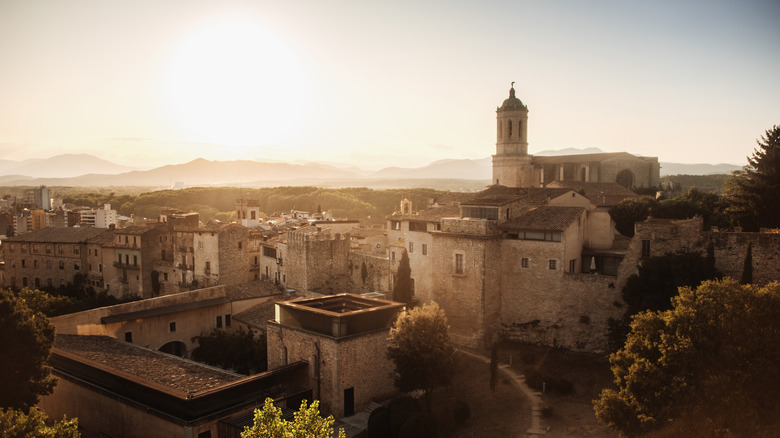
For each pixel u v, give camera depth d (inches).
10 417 1285.7
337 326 1969.7
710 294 1439.5
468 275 2593.5
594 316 2359.7
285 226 4581.7
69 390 2144.4
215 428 1747.0
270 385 1958.7
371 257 3243.1
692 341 1376.7
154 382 1878.7
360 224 4500.5
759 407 1267.2
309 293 3174.2
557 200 2952.8
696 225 2122.3
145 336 2711.6
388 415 1820.9
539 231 2491.4
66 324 2475.4
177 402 1737.2
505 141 5487.2
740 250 2033.7
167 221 4284.0
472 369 2299.5
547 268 2490.2
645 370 1413.6
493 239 2591.0
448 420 1894.7
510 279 2618.1
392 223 3427.7
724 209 3016.7
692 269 2017.7
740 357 1322.6
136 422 1862.7
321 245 3253.0
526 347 2524.6
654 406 1370.6
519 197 2778.1
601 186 4212.6
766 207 2600.9
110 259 4237.2
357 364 2022.6
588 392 2004.2
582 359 2306.8
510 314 2623.0
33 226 6510.8
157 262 4087.1
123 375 1934.1
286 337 2166.6
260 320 2770.7
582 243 2667.3
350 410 2003.0
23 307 1850.4
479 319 2551.7
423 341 1909.4
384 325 2144.4
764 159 2883.9
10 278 4763.8
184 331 2851.9
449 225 2721.5
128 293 4131.4
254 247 3946.9
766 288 1455.5
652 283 2062.0
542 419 1836.9
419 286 3043.8
